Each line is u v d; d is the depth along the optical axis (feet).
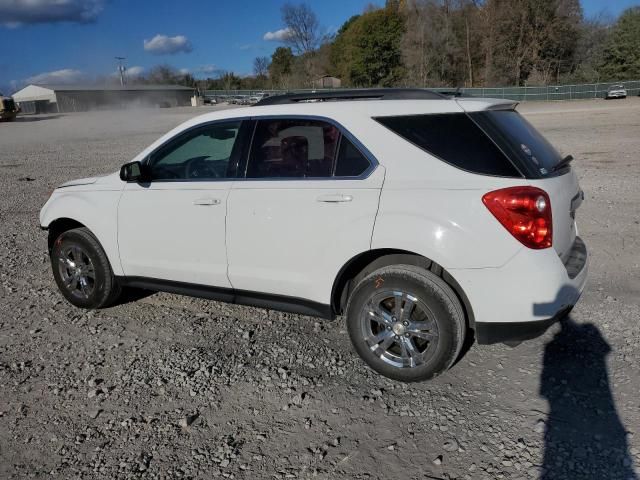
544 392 11.23
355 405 11.09
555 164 11.66
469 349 13.12
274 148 12.69
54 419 10.95
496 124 11.00
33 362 13.28
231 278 13.33
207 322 15.25
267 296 13.08
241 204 12.75
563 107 139.33
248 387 11.85
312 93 13.29
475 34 227.20
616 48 210.18
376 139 11.51
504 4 213.87
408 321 11.34
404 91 12.26
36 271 20.40
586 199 28.89
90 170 49.88
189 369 12.67
